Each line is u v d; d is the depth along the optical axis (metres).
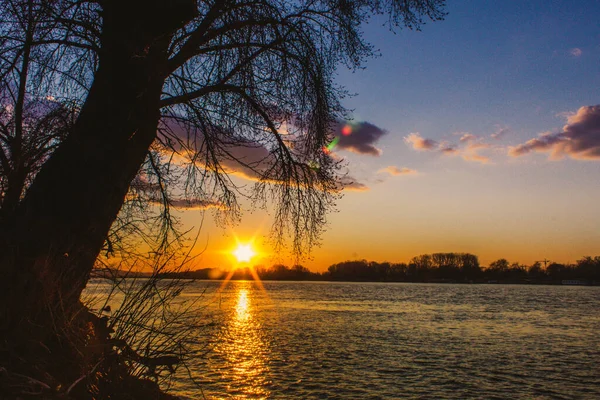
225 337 25.77
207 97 8.53
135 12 6.66
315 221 9.10
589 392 17.27
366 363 21.70
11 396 3.91
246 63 8.16
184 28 7.96
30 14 6.70
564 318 48.69
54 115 6.79
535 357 24.09
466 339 30.77
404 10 8.80
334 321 41.53
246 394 15.77
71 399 4.46
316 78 8.34
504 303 77.75
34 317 5.11
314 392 16.48
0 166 6.17
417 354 24.38
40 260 5.46
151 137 6.95
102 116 6.48
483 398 16.31
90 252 6.00
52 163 6.28
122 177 6.54
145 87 6.69
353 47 8.84
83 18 7.38
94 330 5.34
